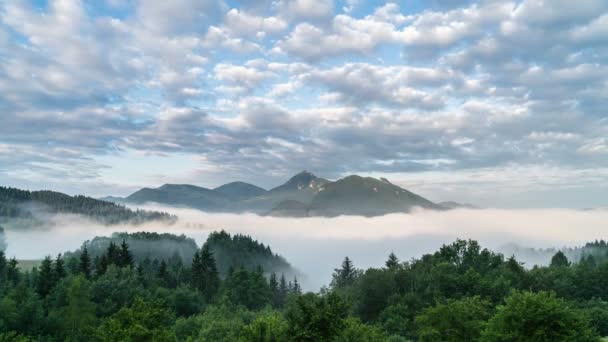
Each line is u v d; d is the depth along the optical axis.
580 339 33.25
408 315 79.25
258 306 121.38
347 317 44.62
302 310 38.69
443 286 90.44
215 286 142.75
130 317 41.69
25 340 44.06
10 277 121.62
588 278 97.62
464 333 42.75
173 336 43.78
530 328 33.94
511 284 93.75
